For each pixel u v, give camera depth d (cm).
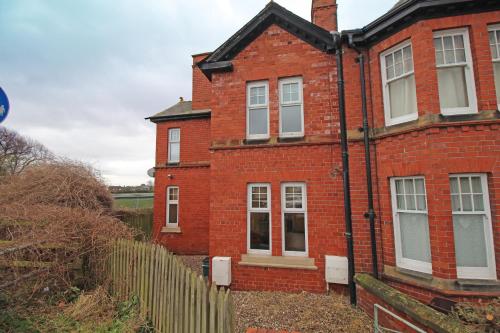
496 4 532
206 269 859
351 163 664
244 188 752
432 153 528
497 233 493
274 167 735
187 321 360
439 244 508
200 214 1252
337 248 667
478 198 520
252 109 796
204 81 1320
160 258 447
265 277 709
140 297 486
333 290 654
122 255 541
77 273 544
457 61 557
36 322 405
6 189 674
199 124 1296
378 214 634
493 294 470
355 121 671
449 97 554
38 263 463
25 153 2388
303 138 722
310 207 698
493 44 545
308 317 512
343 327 472
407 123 582
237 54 805
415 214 574
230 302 315
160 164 1324
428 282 521
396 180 614
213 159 788
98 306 481
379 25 626
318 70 729
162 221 1288
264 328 473
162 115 1324
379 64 652
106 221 605
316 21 920
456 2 532
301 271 686
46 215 530
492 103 518
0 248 427
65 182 708
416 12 559
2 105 368
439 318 341
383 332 435
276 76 761
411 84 595
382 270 619
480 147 512
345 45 696
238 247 738
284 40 764
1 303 419
